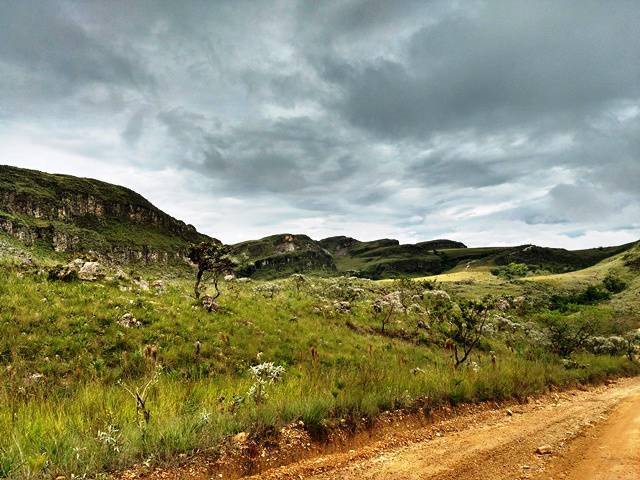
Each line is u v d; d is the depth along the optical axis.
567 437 8.10
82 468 4.89
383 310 34.19
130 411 7.19
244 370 16.33
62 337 15.08
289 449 6.44
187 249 24.12
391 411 9.02
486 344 30.55
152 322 18.14
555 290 132.88
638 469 6.05
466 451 7.02
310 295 35.47
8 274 19.23
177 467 5.37
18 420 6.13
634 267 154.00
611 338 38.78
